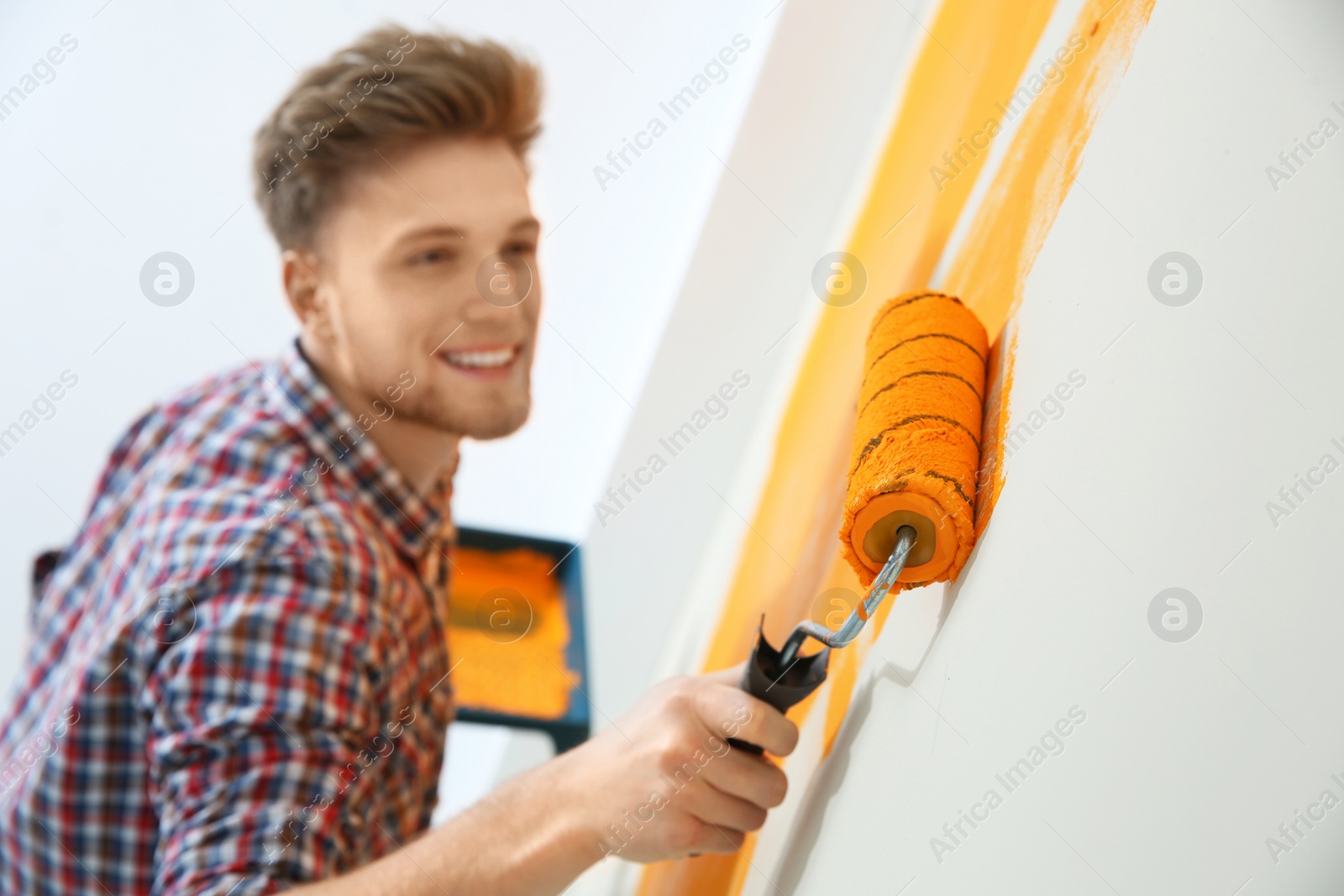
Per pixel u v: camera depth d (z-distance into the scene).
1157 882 0.27
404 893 0.63
